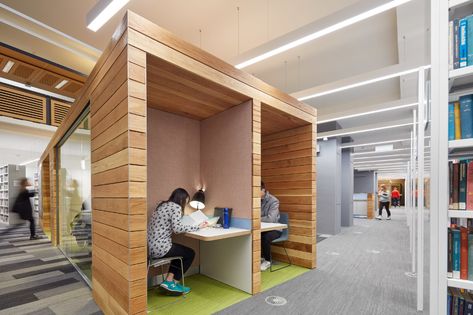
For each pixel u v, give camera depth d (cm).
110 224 225
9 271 388
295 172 422
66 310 256
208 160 368
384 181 2628
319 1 312
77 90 555
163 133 346
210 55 258
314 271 378
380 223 1013
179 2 316
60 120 724
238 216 313
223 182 340
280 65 453
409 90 501
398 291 302
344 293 296
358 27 346
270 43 303
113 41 224
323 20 264
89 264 325
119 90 209
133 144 194
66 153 508
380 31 355
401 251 511
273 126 420
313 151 405
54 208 594
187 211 365
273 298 282
